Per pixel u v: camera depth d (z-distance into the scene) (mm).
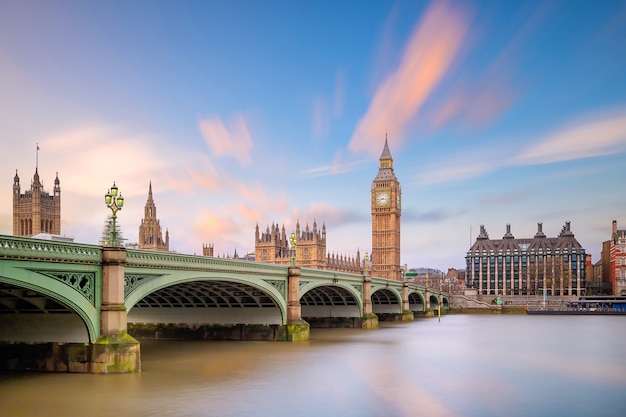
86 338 50875
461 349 81812
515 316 186125
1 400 43562
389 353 76188
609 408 45250
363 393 49750
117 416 40469
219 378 55375
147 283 55406
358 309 122188
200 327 87750
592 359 71938
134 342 51500
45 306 51219
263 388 51281
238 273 71375
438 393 50094
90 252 49281
